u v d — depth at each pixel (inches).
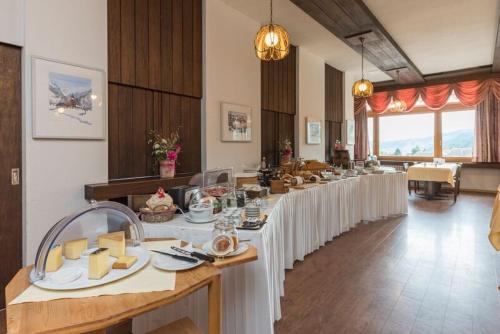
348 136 326.0
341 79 320.2
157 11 142.2
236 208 88.2
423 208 244.8
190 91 159.2
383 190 210.2
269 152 221.8
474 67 297.0
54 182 105.7
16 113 97.8
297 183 143.5
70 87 108.3
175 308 74.5
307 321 86.8
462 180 327.6
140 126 137.9
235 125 181.6
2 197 95.3
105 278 42.4
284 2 171.6
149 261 49.4
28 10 98.3
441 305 95.0
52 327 32.3
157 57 142.2
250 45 193.2
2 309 94.7
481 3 169.2
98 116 116.9
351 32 193.9
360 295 101.7
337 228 167.3
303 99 250.2
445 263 129.1
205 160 165.5
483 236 167.6
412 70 286.5
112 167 126.9
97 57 117.2
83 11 112.9
